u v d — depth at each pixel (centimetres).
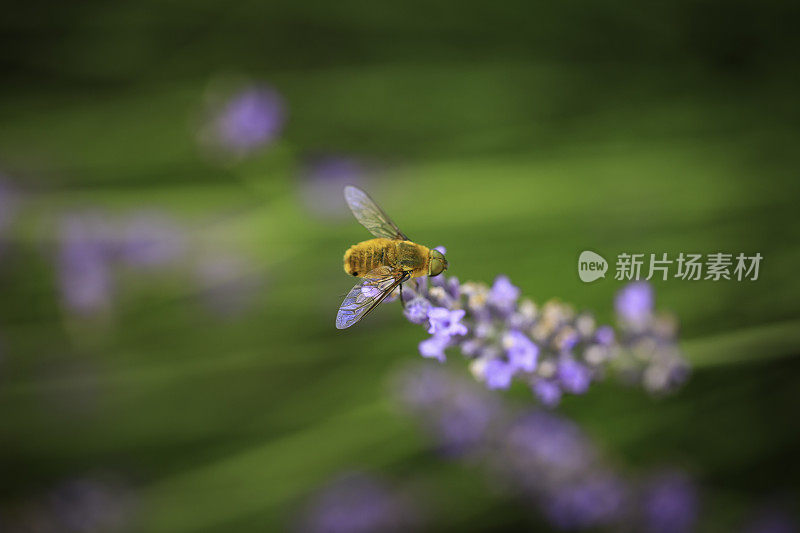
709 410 33
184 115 40
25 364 33
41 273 34
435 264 26
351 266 27
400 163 38
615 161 36
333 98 40
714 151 37
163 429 34
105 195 34
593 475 31
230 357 34
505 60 41
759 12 38
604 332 27
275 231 33
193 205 34
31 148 38
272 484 33
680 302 33
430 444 32
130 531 33
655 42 40
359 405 33
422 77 40
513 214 34
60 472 34
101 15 41
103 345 34
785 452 33
